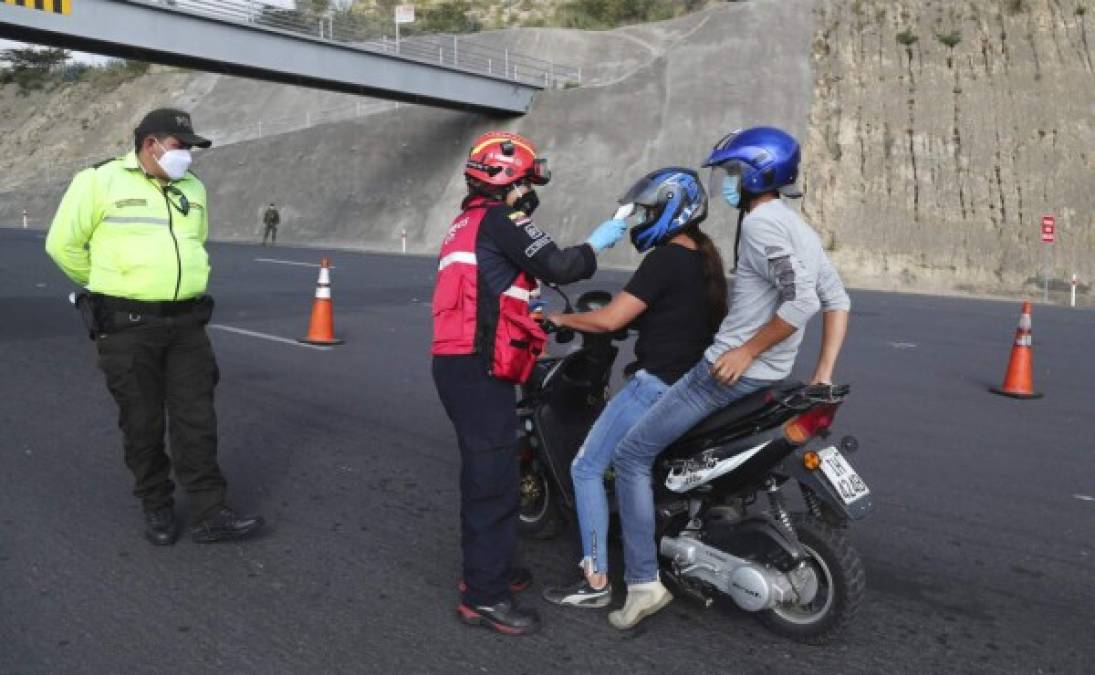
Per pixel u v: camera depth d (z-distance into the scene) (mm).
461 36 47094
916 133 31859
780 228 3404
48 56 62406
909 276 27594
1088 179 28625
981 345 12727
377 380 8773
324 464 6086
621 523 3898
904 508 5539
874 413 8172
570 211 33406
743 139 3551
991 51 33375
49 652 3514
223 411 7406
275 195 40531
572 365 4348
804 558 3619
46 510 5027
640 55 43969
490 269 3707
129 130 54469
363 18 45656
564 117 37594
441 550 4680
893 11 36625
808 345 12031
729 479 3676
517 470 3865
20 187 50438
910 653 3697
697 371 3590
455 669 3480
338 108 48125
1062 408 8547
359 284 17906
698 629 3873
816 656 3648
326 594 4121
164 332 4461
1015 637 3871
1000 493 5879
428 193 37812
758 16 38500
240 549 4605
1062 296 24875
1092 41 32438
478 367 3750
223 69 30156
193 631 3729
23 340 10094
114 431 6617
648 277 3750
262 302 14469
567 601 4059
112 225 4363
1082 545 4988
